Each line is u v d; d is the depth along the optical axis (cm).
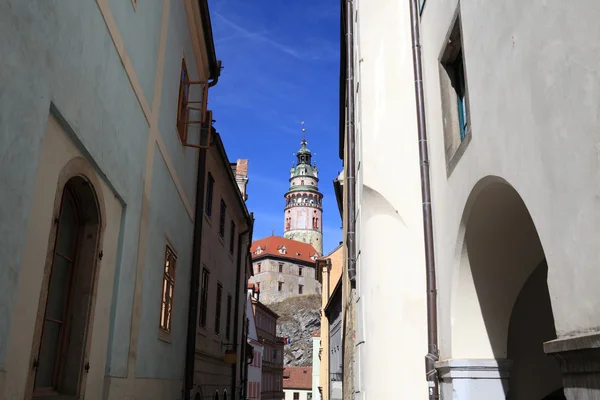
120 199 588
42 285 398
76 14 437
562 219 304
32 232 379
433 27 667
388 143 813
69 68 424
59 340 476
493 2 435
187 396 1036
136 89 639
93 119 485
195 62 1146
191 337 1076
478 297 535
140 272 673
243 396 2375
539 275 598
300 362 10375
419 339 706
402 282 736
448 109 596
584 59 281
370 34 894
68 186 478
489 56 442
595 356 260
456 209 542
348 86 1135
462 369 520
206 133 1206
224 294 1658
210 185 1409
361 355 948
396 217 771
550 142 322
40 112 370
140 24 656
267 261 11481
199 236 1154
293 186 13450
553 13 320
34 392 419
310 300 11300
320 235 12988
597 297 265
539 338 591
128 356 625
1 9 312
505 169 402
